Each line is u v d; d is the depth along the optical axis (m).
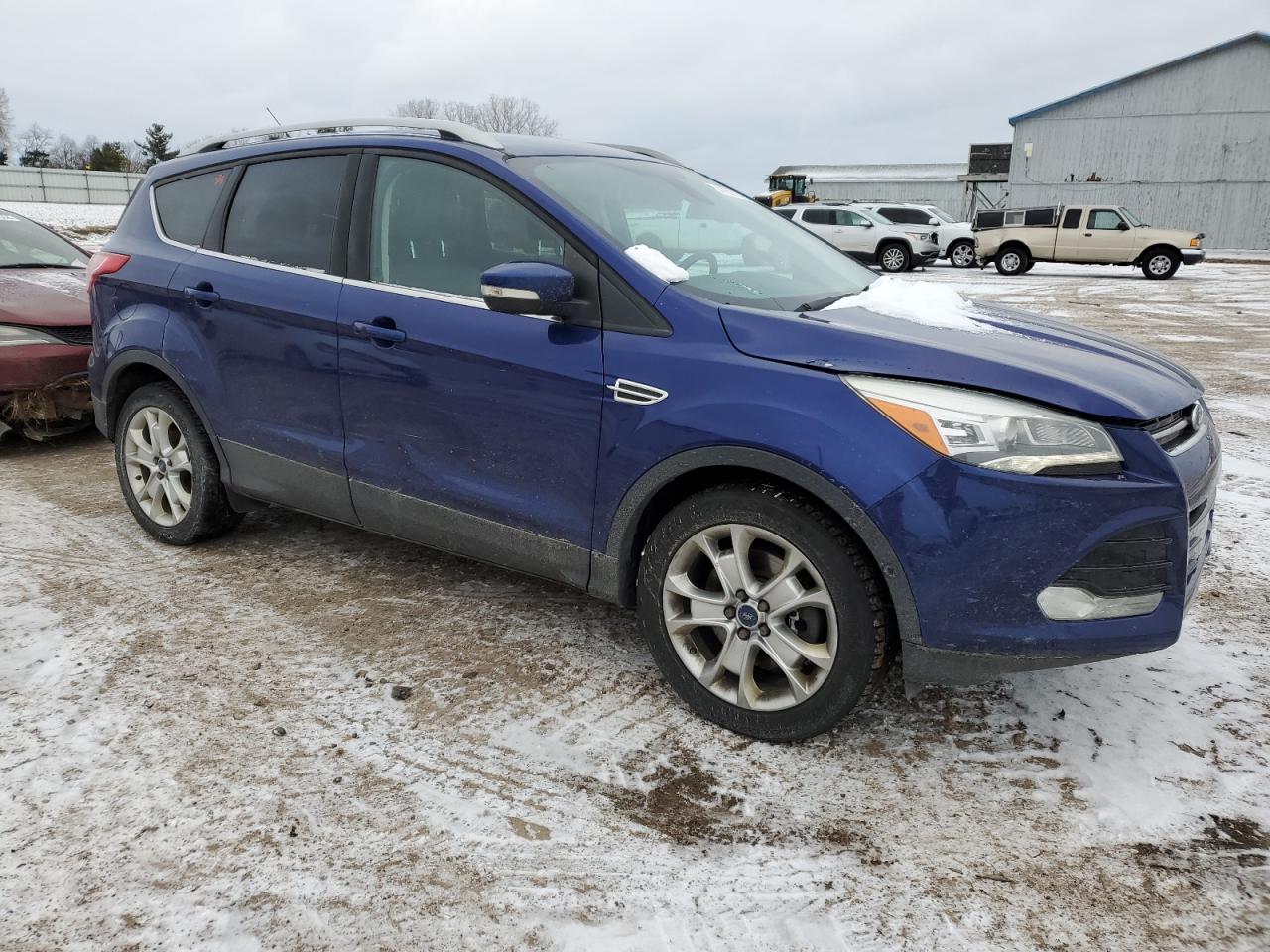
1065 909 1.96
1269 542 4.03
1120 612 2.24
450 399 2.92
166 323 3.70
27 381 5.23
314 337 3.24
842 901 1.98
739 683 2.55
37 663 2.94
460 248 2.97
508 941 1.87
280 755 2.48
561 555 2.82
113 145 89.56
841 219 25.12
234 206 3.62
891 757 2.50
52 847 2.11
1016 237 23.03
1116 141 36.62
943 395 2.23
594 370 2.62
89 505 4.54
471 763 2.46
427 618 3.33
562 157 3.21
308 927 1.89
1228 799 2.30
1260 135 34.47
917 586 2.23
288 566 3.78
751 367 2.41
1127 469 2.21
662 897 1.99
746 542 2.48
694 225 3.19
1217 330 11.34
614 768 2.45
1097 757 2.49
